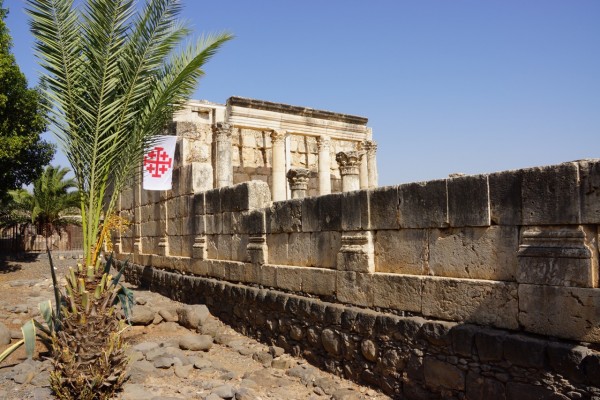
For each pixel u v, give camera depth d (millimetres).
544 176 5285
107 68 6582
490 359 5453
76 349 6137
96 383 6098
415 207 6754
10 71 16312
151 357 8078
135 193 17266
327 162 25516
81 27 6496
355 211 7703
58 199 24172
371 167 27375
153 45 6801
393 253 7137
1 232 25672
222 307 11141
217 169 19125
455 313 6098
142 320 10711
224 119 22938
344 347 7461
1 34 16734
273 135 23859
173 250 14461
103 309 6332
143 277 15969
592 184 4875
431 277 6453
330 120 25875
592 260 4855
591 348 4789
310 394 7039
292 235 9305
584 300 4859
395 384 6586
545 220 5262
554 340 5070
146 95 7117
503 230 5707
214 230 12172
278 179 23531
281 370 8156
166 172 13273
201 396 6590
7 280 17938
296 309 8562
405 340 6465
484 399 5480
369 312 7129
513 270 5590
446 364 5918
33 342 6762
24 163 19641
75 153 6652
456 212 6191
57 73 6496
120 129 6824
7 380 7055
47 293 14469
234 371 8141
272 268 9656
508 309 5535
